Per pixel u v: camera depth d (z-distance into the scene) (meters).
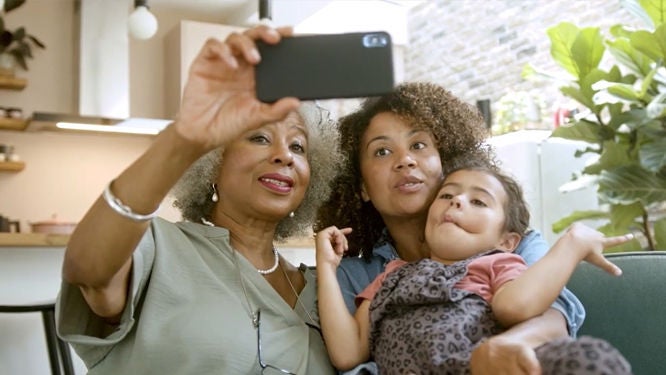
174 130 0.94
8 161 4.34
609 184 3.16
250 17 4.91
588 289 1.40
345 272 1.56
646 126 3.22
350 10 5.50
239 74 0.95
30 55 4.49
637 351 1.31
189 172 1.47
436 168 1.53
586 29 3.34
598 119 3.42
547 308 1.12
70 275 1.05
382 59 0.95
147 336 1.18
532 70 3.63
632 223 3.41
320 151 1.60
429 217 1.40
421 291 1.22
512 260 1.27
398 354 1.20
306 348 1.30
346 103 4.21
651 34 3.06
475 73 5.70
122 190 0.99
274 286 1.44
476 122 1.66
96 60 4.46
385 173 1.53
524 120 4.40
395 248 1.64
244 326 1.25
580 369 0.80
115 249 1.01
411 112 1.56
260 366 1.23
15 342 2.69
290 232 1.68
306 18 4.86
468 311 1.19
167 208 4.06
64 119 4.16
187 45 4.73
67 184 4.57
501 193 1.39
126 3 4.57
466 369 1.09
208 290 1.26
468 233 1.33
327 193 1.65
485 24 5.61
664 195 3.10
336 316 1.31
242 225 1.46
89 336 1.17
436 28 6.12
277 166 1.41
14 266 2.74
